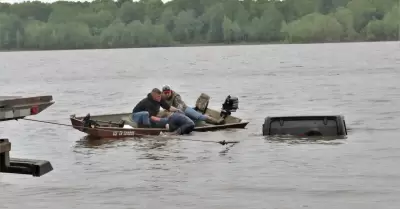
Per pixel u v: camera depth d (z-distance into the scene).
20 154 21.52
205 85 56.72
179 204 15.05
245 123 25.45
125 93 49.94
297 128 23.06
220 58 126.94
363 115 29.95
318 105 35.62
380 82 52.12
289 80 59.44
